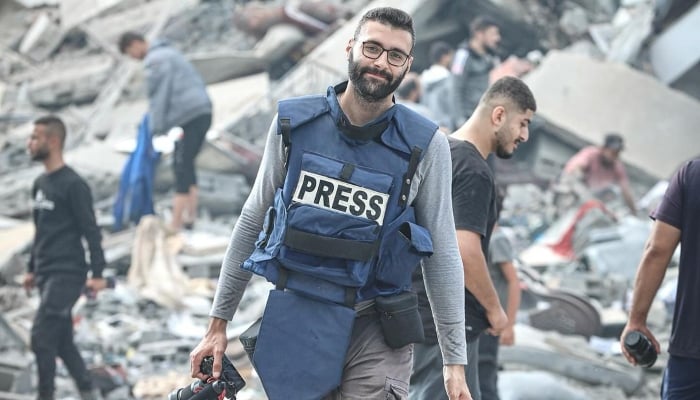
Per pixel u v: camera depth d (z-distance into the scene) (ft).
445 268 36.88
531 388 69.36
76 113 170.60
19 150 150.92
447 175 36.78
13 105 172.96
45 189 73.92
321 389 35.88
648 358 47.78
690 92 169.48
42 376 73.56
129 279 102.06
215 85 161.99
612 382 76.43
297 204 35.99
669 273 97.50
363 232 35.73
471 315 48.93
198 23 180.14
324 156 36.19
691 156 152.46
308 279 36.27
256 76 159.84
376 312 36.91
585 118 152.46
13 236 117.91
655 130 154.10
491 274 58.29
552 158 151.84
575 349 79.15
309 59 158.81
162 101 115.96
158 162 132.46
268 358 36.06
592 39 174.70
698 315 44.80
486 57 119.55
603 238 109.81
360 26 36.19
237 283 38.11
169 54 116.37
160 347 88.38
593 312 84.53
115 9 185.78
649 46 170.91
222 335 38.52
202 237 112.06
